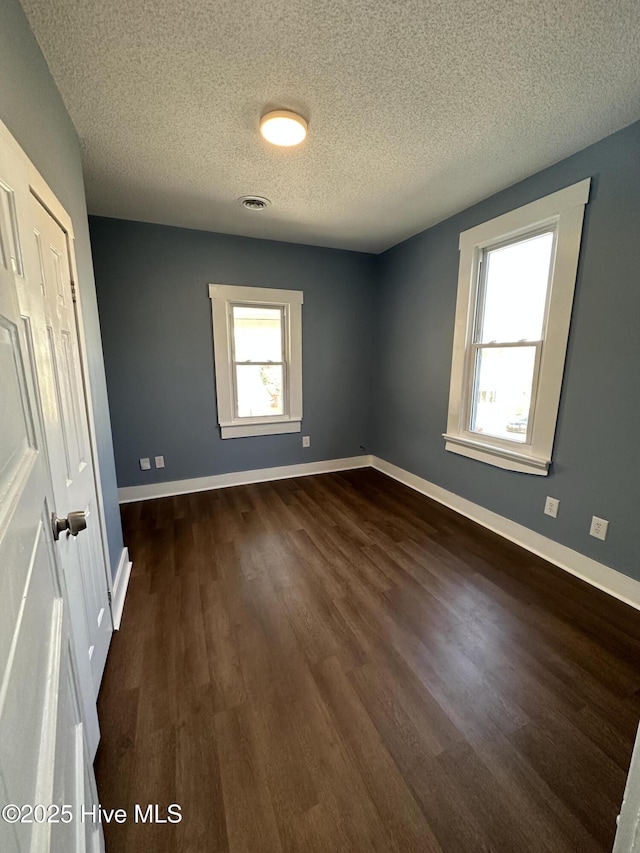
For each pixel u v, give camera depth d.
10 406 0.59
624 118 1.69
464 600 1.92
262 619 1.78
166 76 1.42
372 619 1.78
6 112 0.96
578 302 2.01
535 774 1.12
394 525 2.78
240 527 2.74
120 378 3.08
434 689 1.40
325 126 1.74
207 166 2.10
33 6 1.11
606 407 1.93
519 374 2.46
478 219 2.61
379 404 4.05
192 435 3.42
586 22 1.20
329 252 3.67
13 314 0.65
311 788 1.08
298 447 3.91
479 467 2.78
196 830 0.98
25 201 0.84
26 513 0.60
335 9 1.16
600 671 1.48
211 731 1.24
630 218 1.76
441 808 1.03
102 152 1.94
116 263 2.94
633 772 0.68
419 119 1.70
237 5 1.14
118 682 1.43
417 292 3.31
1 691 0.42
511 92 1.53
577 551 2.12
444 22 1.20
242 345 3.53
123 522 2.83
